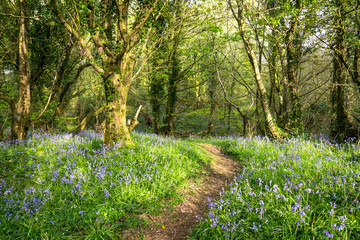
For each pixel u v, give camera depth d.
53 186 5.66
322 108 15.95
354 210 3.89
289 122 12.63
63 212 4.80
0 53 13.42
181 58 20.47
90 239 4.17
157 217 5.16
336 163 6.39
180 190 6.45
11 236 4.13
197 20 17.16
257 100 16.28
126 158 7.36
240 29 12.54
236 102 23.38
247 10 12.97
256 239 3.79
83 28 8.34
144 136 11.91
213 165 9.02
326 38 11.79
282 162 6.86
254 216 4.27
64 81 15.70
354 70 10.62
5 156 7.23
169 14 15.76
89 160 7.16
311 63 14.03
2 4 12.08
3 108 14.96
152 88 18.58
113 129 8.48
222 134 25.52
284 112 13.11
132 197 5.47
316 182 5.35
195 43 18.28
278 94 15.37
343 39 10.56
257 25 13.70
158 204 5.54
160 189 6.06
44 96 13.94
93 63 8.32
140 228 4.73
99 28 8.02
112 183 5.62
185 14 16.39
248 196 5.12
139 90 23.20
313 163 6.64
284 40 13.11
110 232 4.41
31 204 4.89
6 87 14.98
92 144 9.17
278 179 5.80
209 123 23.41
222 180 7.59
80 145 8.67
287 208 4.32
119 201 5.24
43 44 13.66
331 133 12.62
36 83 14.30
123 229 4.66
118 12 8.06
